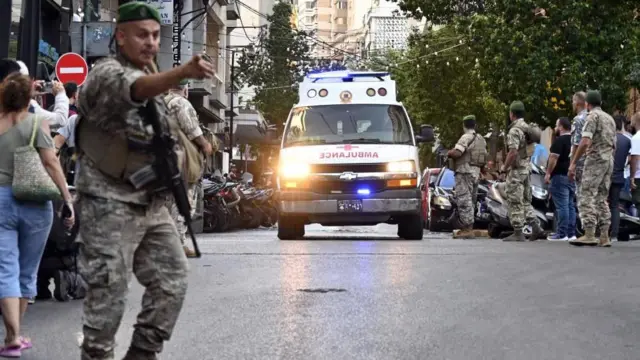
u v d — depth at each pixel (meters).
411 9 36.53
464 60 46.75
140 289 9.81
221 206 22.81
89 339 4.95
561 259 12.62
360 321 7.79
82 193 4.88
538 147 20.38
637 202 16.78
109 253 4.84
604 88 30.08
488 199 19.30
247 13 82.88
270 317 7.97
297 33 68.00
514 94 31.67
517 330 7.44
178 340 7.04
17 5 21.36
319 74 18.06
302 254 13.38
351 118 17.47
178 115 10.41
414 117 49.66
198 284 10.05
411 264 11.96
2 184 6.92
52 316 8.37
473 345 6.86
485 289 9.64
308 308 8.42
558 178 16.58
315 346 6.82
